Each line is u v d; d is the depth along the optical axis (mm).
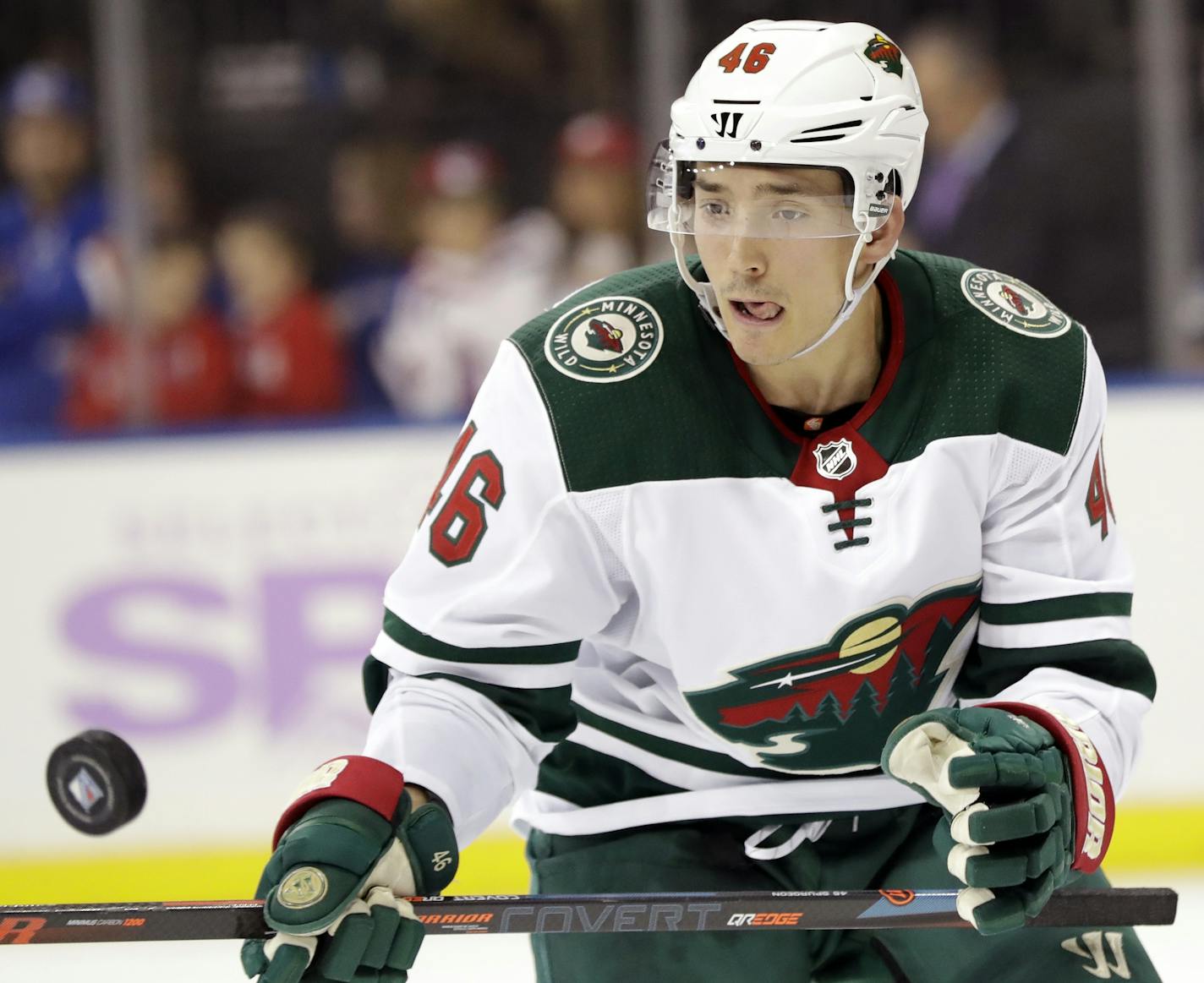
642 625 7172
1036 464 6969
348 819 6316
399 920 6293
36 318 19656
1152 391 16578
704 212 6617
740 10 19531
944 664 7293
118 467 16156
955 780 6199
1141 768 16375
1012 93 19391
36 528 16172
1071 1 19266
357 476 16219
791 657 7016
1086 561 7176
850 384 6969
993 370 6949
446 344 20297
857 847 7539
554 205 20406
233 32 20203
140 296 18625
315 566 16203
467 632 6852
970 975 7156
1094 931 7020
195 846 16141
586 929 6629
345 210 20250
